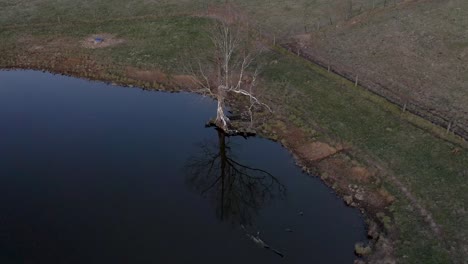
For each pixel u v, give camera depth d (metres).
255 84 49.53
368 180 37.47
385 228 33.28
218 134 44.59
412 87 47.56
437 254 30.72
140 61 55.50
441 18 60.19
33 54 58.47
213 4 68.12
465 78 48.44
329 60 53.19
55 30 63.06
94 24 64.19
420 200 34.84
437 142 39.75
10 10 68.62
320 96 46.97
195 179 39.22
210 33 59.56
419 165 37.84
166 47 57.72
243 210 35.97
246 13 65.06
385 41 56.25
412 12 62.22
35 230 33.91
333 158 39.97
